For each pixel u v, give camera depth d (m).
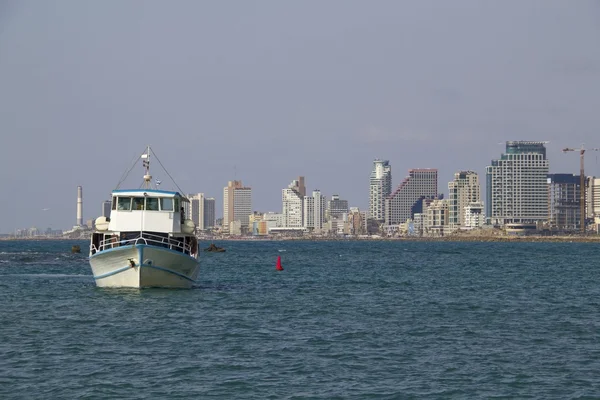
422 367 66.69
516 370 65.81
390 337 80.81
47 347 73.69
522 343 77.94
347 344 76.50
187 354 70.94
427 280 161.12
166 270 110.38
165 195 110.81
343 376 63.34
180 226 112.31
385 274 183.88
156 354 70.81
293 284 145.38
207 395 57.62
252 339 78.62
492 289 137.62
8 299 110.81
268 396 57.47
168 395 57.47
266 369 65.38
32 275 165.62
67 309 98.38
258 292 125.31
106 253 109.00
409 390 59.41
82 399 56.28
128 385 60.00
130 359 68.62
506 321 93.56
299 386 60.16
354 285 144.75
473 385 60.94
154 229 110.44
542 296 124.38
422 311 102.62
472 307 107.69
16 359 68.38
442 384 61.12
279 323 89.50
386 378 62.88
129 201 110.44
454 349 74.44
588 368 66.75
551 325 90.44
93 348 73.31
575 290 136.38
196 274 118.56
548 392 59.19
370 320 93.19
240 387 59.72
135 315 93.06
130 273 109.75
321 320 92.62
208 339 78.31
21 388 59.00
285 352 72.25
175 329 83.94
